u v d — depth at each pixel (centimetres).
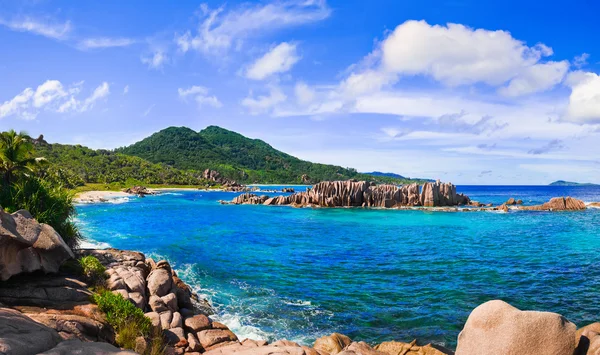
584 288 2358
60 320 1127
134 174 19488
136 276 1819
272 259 3247
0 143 3162
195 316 1645
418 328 1738
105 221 5934
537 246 3931
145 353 1183
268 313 1928
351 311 1958
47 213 2216
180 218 6681
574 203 8312
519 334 800
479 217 7094
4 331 817
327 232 5084
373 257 3362
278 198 10431
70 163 17538
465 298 2162
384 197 9500
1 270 1345
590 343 801
